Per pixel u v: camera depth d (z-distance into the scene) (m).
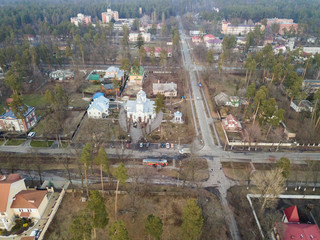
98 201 55.47
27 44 183.38
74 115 120.06
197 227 54.75
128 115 115.62
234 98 130.50
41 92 140.88
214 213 71.75
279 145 101.75
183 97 138.50
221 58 169.75
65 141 101.38
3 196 65.88
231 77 167.25
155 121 116.88
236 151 98.94
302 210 75.19
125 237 51.03
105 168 70.50
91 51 198.38
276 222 67.25
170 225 68.56
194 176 85.75
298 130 108.44
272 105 98.94
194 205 54.69
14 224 67.25
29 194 70.00
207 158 94.62
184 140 104.38
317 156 97.12
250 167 90.75
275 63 143.50
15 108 100.50
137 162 91.62
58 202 73.50
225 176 86.56
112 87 141.75
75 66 179.88
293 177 87.25
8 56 167.62
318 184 84.75
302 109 120.75
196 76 169.38
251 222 70.25
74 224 51.16
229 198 77.81
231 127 110.38
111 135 105.50
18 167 88.12
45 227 65.62
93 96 131.50
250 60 149.75
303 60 182.25
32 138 102.94
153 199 76.56
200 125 115.12
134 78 154.88
